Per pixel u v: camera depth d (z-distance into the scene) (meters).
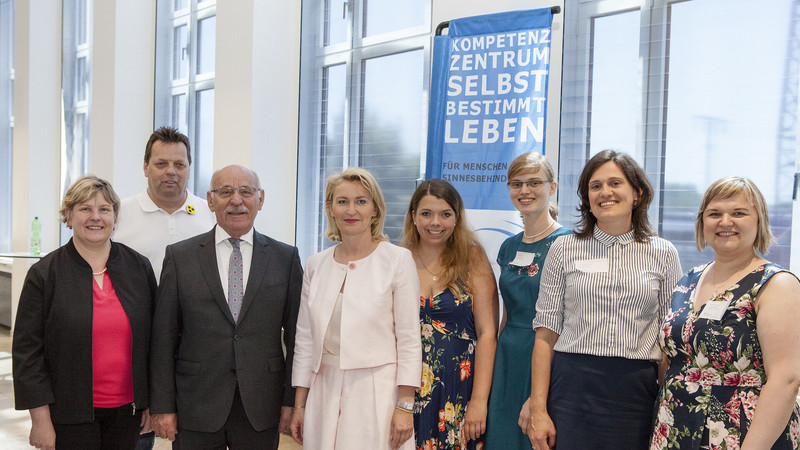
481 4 3.35
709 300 1.79
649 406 1.92
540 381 2.07
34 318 2.13
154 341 2.21
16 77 6.83
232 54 4.45
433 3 3.59
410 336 2.12
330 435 2.06
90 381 2.14
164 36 5.73
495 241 3.09
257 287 2.24
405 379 2.06
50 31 6.80
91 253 2.23
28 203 6.72
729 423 1.67
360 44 4.30
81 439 2.17
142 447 2.79
